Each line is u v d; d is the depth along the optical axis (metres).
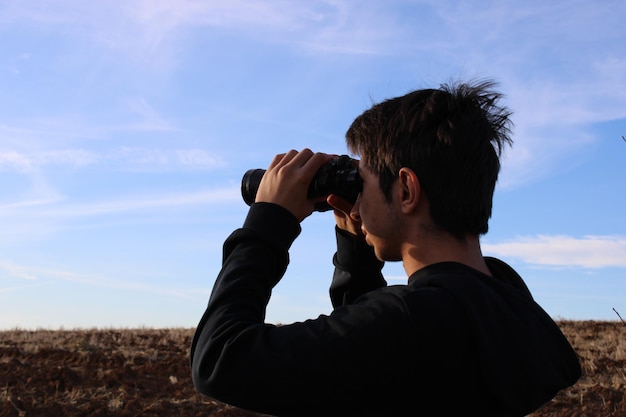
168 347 15.28
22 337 16.78
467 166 1.66
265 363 1.48
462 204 1.65
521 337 1.56
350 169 1.82
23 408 9.28
